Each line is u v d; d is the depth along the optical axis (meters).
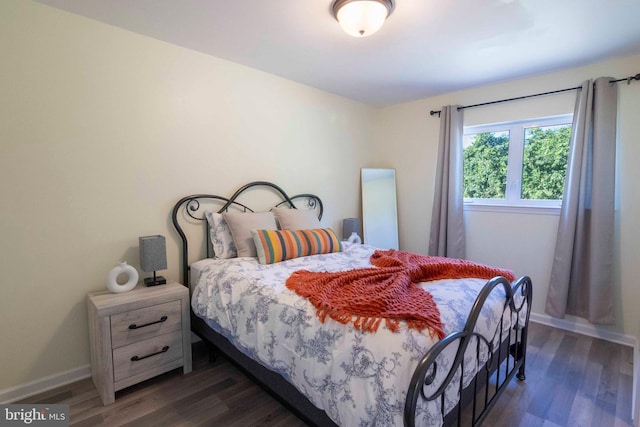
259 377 1.72
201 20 1.97
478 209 3.35
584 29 2.05
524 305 2.02
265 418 1.70
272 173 3.01
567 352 2.41
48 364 1.92
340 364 1.25
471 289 1.66
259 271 2.05
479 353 1.48
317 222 2.98
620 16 1.88
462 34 2.12
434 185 3.66
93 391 1.91
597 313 2.58
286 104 3.07
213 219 2.47
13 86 1.74
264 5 1.79
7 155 1.74
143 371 1.92
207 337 2.20
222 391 1.93
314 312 1.43
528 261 3.07
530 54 2.44
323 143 3.46
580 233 2.66
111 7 1.83
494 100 3.16
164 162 2.32
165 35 2.18
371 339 1.20
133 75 2.14
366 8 1.68
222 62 2.58
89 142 1.99
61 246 1.93
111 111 2.07
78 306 2.00
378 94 3.54
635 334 2.52
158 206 2.30
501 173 3.27
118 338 1.82
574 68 2.71
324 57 2.53
